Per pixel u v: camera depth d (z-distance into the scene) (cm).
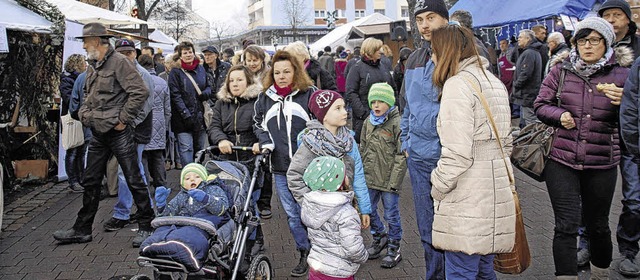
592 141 419
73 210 778
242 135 558
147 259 384
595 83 419
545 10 1089
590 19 414
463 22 535
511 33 1246
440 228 347
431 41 365
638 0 766
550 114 424
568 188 423
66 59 931
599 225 439
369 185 528
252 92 557
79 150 877
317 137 416
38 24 905
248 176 470
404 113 443
